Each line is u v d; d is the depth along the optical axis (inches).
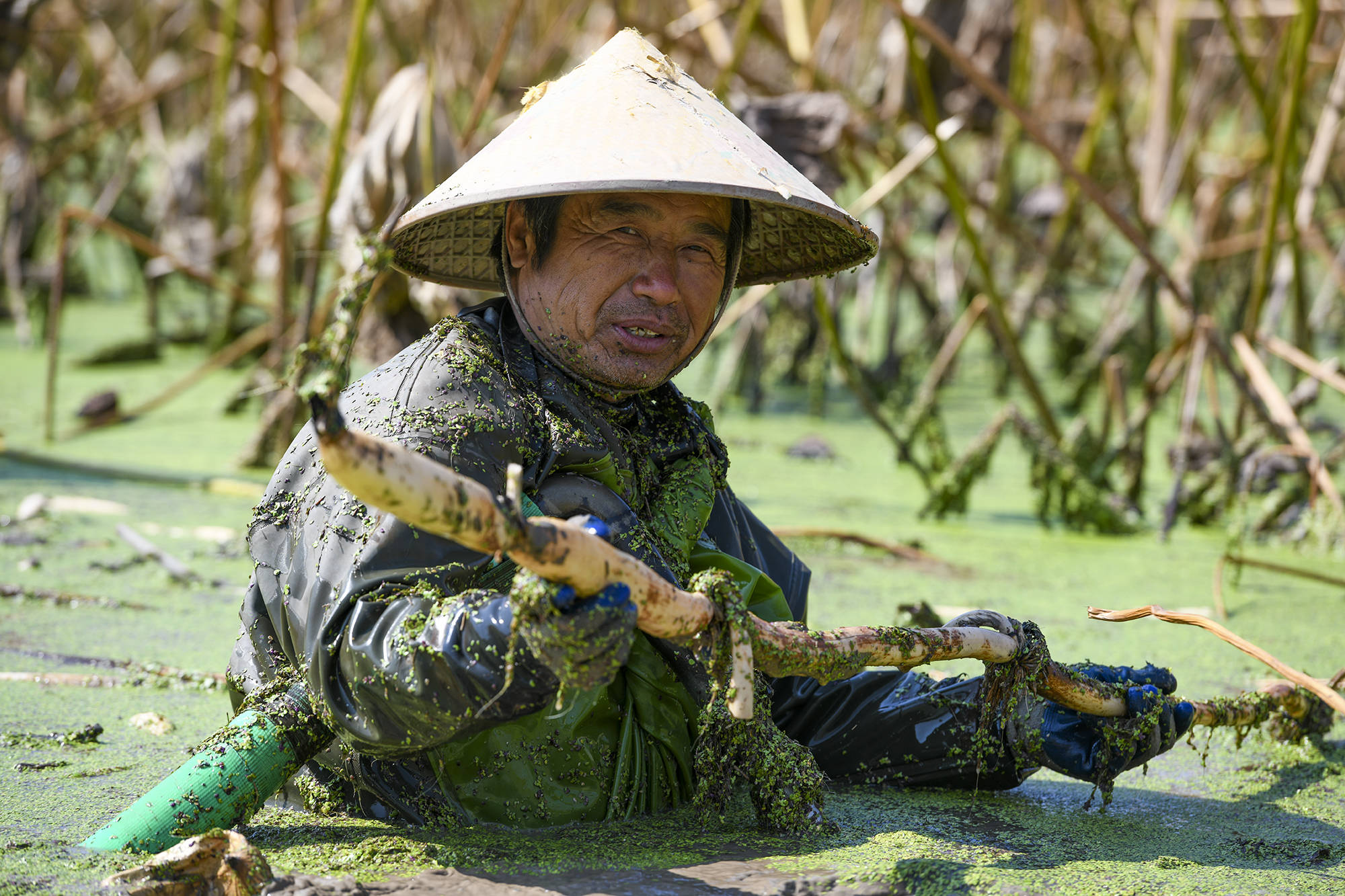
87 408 379.2
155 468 327.9
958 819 146.1
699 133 131.6
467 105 532.1
